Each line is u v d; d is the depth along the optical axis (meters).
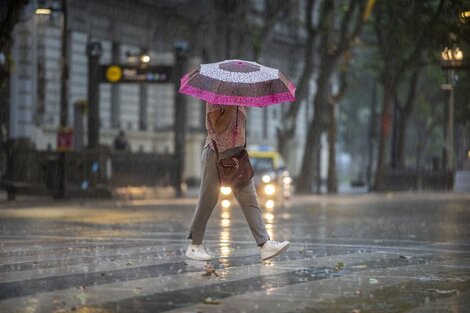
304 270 16.50
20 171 56.16
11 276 15.46
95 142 61.28
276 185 55.19
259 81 16.95
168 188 61.69
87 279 15.05
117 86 86.94
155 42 91.38
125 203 52.16
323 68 75.75
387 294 13.69
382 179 87.62
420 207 49.75
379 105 135.50
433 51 74.75
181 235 25.98
